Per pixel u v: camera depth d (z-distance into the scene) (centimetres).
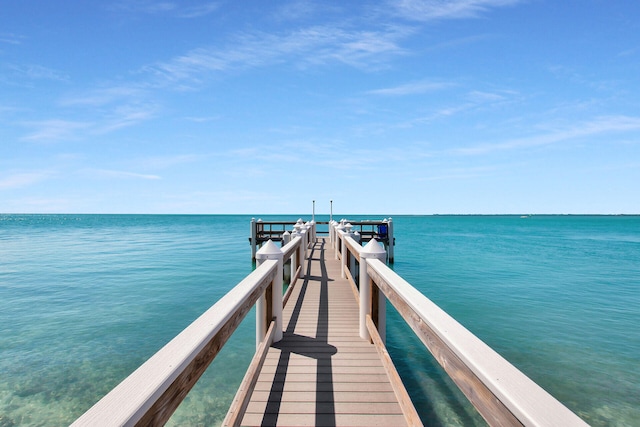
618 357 745
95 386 622
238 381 613
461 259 2253
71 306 1132
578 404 572
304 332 486
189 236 4594
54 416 538
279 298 451
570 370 688
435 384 593
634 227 8000
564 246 3219
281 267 456
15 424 517
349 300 667
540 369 693
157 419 118
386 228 1970
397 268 1883
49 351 771
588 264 2048
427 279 1582
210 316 190
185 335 161
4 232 5656
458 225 9256
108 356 747
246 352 740
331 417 291
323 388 337
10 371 677
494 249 2912
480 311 1081
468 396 137
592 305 1156
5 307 1124
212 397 560
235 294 240
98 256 2395
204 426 485
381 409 303
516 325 951
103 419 97
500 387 111
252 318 989
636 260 2233
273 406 307
